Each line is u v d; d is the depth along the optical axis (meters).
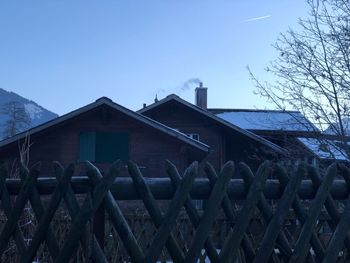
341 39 9.92
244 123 23.56
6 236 2.91
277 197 3.23
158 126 18.41
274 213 3.12
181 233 5.51
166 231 2.89
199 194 3.05
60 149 18.67
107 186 2.89
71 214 2.88
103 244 2.93
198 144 18.23
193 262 2.90
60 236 5.11
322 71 9.92
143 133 18.80
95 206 2.85
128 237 2.88
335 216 3.31
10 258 4.23
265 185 3.19
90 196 2.89
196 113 22.33
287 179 3.22
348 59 9.77
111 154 18.91
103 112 18.59
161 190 3.03
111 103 18.41
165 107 22.44
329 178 3.27
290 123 10.52
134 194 2.99
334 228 3.36
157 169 18.61
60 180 2.92
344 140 9.57
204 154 18.88
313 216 3.18
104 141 18.92
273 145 13.59
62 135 18.77
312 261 3.24
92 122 18.89
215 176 3.07
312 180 3.30
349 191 3.37
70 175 2.92
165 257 5.28
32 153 18.52
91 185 2.95
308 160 10.28
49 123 18.27
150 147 18.73
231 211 3.08
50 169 18.48
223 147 22.05
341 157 9.82
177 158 18.66
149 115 22.56
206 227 2.94
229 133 22.09
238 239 3.01
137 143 18.78
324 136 9.84
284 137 11.09
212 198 2.99
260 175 3.11
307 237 3.14
